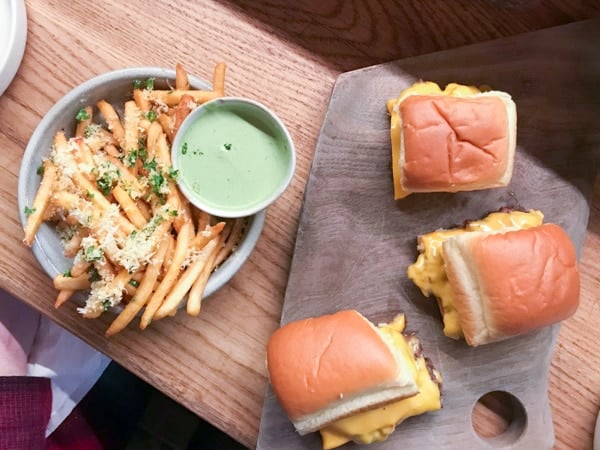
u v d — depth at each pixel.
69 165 0.31
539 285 0.33
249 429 0.35
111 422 0.43
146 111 0.32
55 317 0.35
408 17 0.36
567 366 0.37
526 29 0.36
